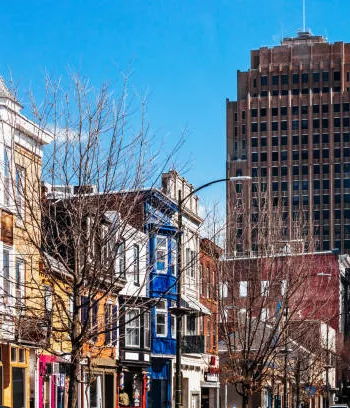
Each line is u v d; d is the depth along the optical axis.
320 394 108.38
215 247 60.97
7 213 41.03
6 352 42.62
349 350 152.50
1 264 40.84
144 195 37.06
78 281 33.78
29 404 45.38
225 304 62.50
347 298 166.50
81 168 33.50
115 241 37.50
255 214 72.69
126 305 39.34
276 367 78.31
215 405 81.25
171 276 65.50
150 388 65.69
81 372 39.88
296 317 72.12
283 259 61.28
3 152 40.31
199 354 75.56
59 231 36.62
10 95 40.72
